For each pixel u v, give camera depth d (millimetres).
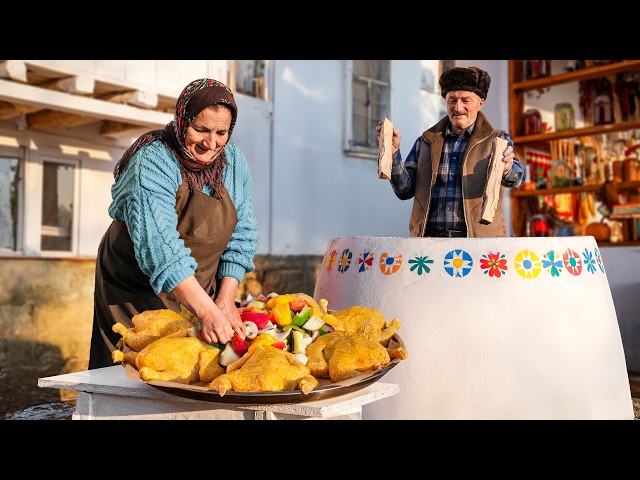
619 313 5520
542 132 6203
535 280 2451
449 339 2426
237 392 1561
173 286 1841
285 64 8328
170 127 2139
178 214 2186
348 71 9047
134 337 1814
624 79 5941
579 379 2434
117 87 5684
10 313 5891
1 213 6039
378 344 1739
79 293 6332
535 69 6121
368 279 2617
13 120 5988
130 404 1791
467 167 3066
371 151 9359
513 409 2379
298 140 8500
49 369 5891
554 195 6352
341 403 1596
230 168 2320
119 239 2400
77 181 6500
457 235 3133
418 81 10195
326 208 8852
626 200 6066
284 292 8320
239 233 2344
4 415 3609
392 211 9836
